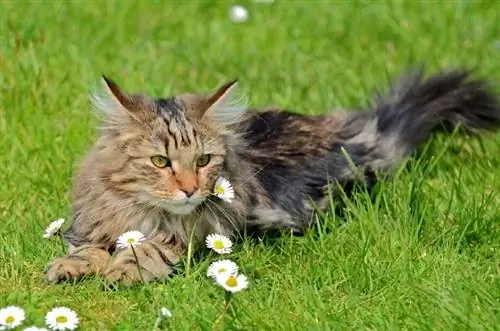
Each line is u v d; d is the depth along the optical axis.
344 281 9.73
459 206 10.95
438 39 15.53
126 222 9.93
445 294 9.15
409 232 10.43
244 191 10.37
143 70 14.50
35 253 10.15
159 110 9.92
